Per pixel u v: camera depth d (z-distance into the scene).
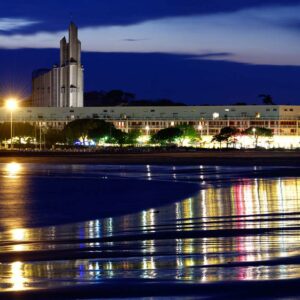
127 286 17.86
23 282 18.58
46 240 27.22
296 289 17.11
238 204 43.41
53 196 49.50
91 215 37.03
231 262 21.27
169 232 29.48
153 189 56.22
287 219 34.34
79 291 17.31
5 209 40.28
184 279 18.67
